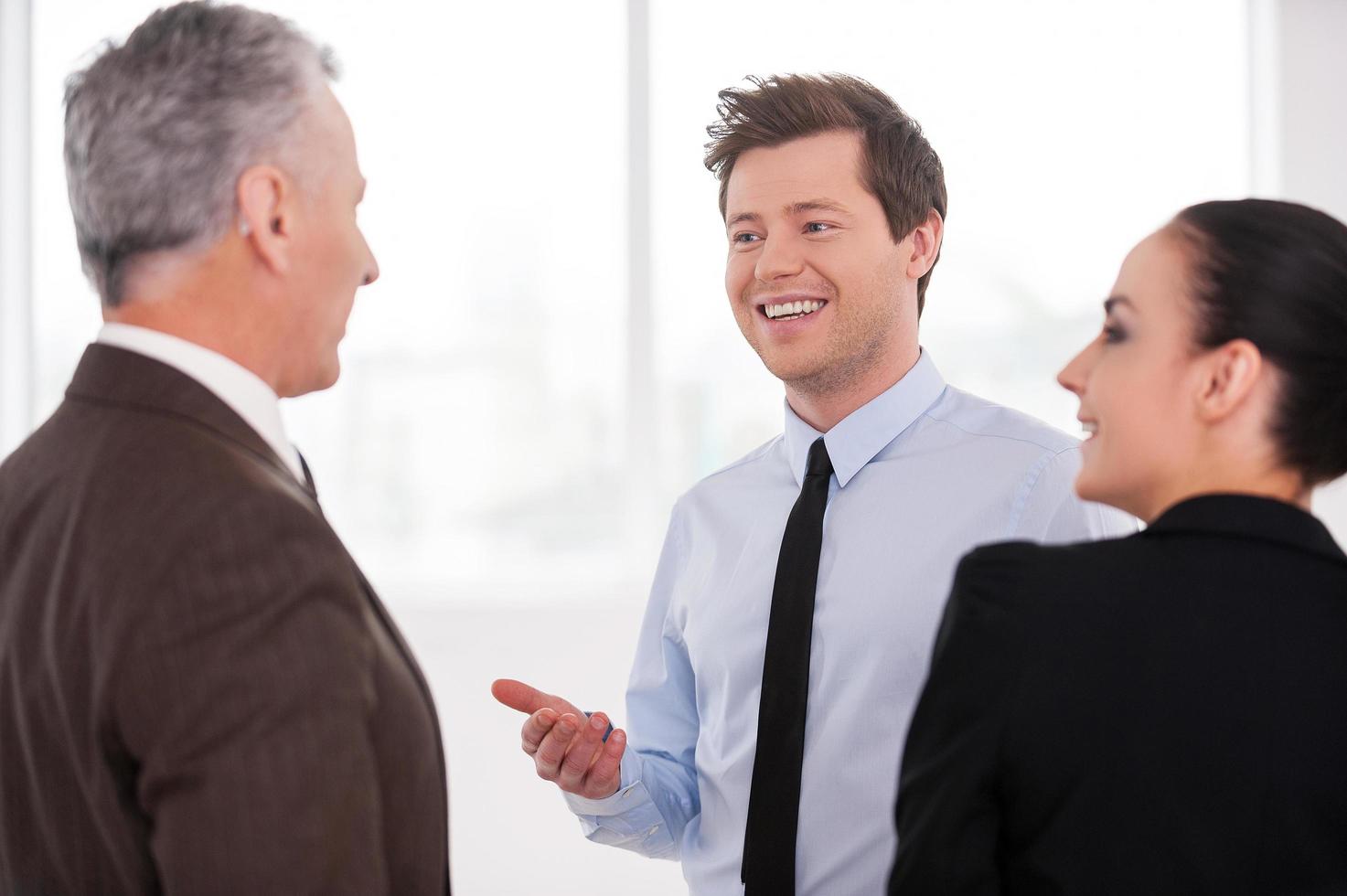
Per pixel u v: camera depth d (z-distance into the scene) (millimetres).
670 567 1725
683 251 3541
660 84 3535
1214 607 790
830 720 1421
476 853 3379
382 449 3586
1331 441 834
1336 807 756
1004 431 1520
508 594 3525
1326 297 825
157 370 865
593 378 3590
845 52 3512
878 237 1489
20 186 3539
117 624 759
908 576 1443
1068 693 791
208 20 880
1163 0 3488
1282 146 3389
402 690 886
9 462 897
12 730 826
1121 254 3500
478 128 3574
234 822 731
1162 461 871
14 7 3516
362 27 3553
